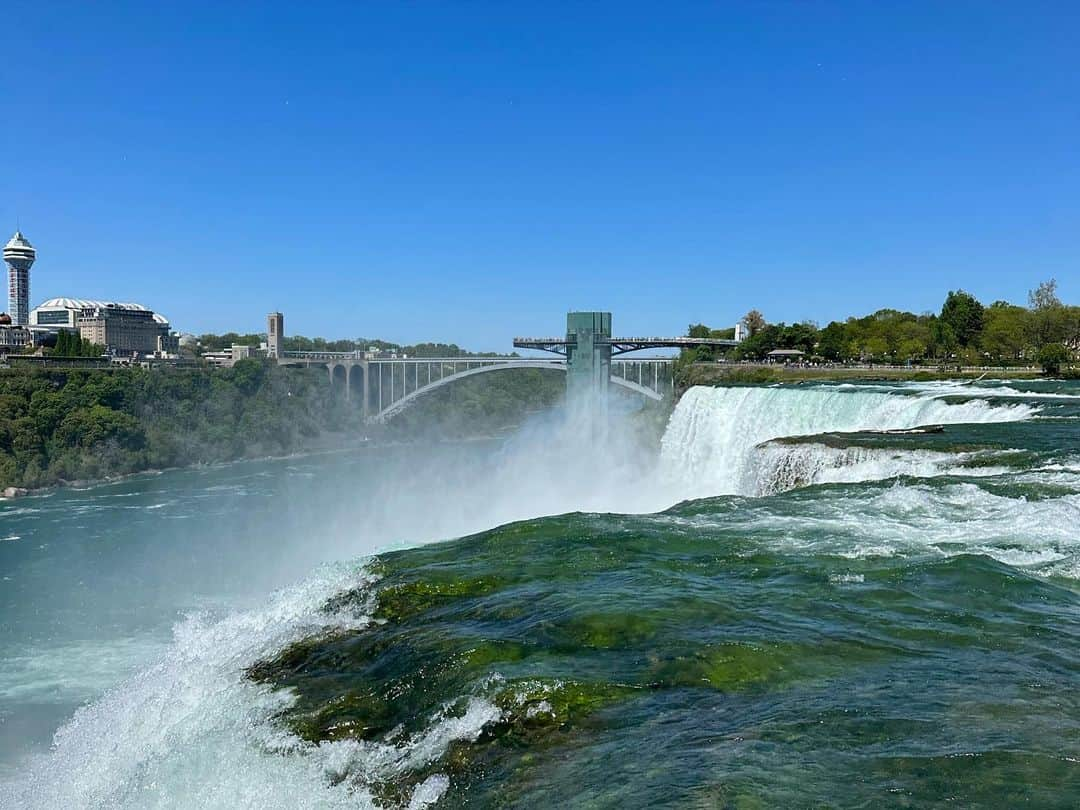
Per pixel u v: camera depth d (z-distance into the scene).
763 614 8.61
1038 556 10.39
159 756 7.66
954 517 12.60
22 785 8.84
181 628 11.84
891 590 9.23
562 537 12.50
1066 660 7.17
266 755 7.16
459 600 10.09
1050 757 5.38
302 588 11.48
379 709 7.62
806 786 5.15
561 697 6.97
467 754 6.41
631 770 5.61
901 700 6.41
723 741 5.90
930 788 5.05
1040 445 17.25
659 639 8.05
